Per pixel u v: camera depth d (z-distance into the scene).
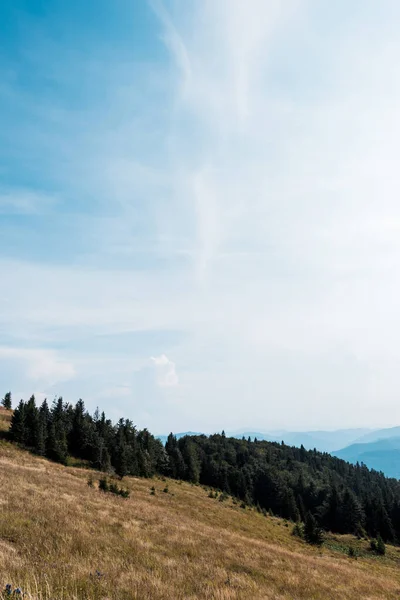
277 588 13.62
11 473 28.12
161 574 11.16
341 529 100.56
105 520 18.56
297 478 136.38
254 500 122.62
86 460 76.62
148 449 105.88
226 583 12.01
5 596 6.07
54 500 20.31
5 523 12.87
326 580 17.95
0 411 88.81
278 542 43.19
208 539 21.22
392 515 112.44
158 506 40.53
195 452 130.62
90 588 8.15
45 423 81.88
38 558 9.91
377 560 61.50
